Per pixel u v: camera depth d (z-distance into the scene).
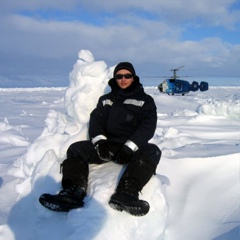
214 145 3.97
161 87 26.12
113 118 2.62
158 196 2.29
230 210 2.60
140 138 2.44
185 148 3.81
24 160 3.16
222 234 2.28
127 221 2.07
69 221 2.05
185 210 2.60
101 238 1.94
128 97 2.65
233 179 3.06
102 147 2.50
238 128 6.54
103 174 2.42
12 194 2.79
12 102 16.36
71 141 2.89
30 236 2.16
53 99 20.08
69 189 2.18
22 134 5.93
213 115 7.95
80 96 3.04
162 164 3.11
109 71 3.12
